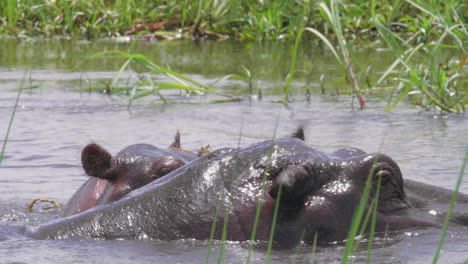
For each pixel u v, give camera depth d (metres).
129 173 14.99
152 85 28.72
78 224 12.57
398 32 45.66
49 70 36.78
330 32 48.19
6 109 27.53
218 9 52.47
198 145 21.80
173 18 53.59
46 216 16.16
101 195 15.23
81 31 54.25
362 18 48.34
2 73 35.56
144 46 46.38
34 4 55.84
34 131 24.08
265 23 50.38
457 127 23.59
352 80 28.39
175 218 12.31
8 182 18.80
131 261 11.20
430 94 27.45
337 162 12.41
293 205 12.23
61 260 11.24
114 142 22.45
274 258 11.29
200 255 11.46
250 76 30.69
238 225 12.09
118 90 30.06
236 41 49.38
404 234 12.06
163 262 11.15
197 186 12.43
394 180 12.51
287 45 45.97
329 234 11.98
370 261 11.05
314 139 22.09
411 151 20.17
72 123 25.38
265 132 23.55
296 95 30.22
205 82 32.84
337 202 12.14
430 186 13.48
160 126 24.84
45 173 19.62
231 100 29.47
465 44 31.06
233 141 22.34
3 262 11.10
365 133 22.92
